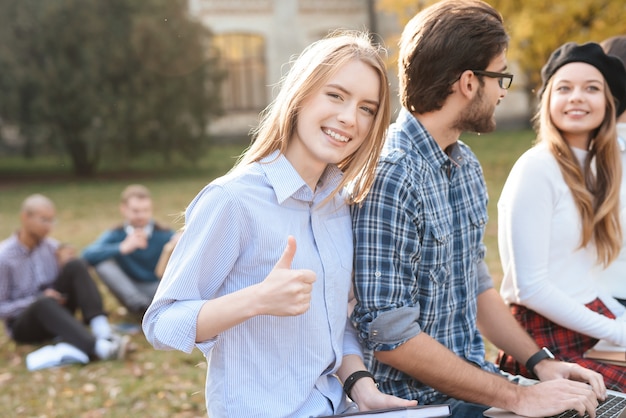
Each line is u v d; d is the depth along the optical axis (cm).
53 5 1427
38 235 492
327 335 176
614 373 228
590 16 753
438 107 203
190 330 157
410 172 195
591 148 247
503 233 239
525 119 1772
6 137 1775
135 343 487
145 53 1460
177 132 1500
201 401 381
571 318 227
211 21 1886
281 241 169
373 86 174
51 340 491
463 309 211
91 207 1131
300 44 1909
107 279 527
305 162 177
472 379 193
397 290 190
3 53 1440
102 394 397
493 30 200
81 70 1457
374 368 206
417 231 195
